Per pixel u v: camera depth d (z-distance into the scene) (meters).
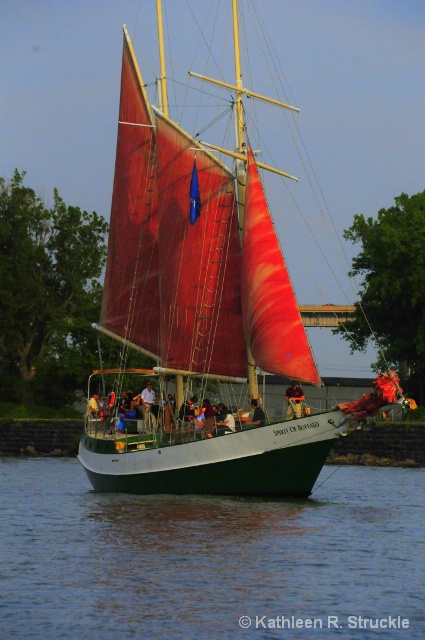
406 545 76.00
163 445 103.00
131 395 113.31
